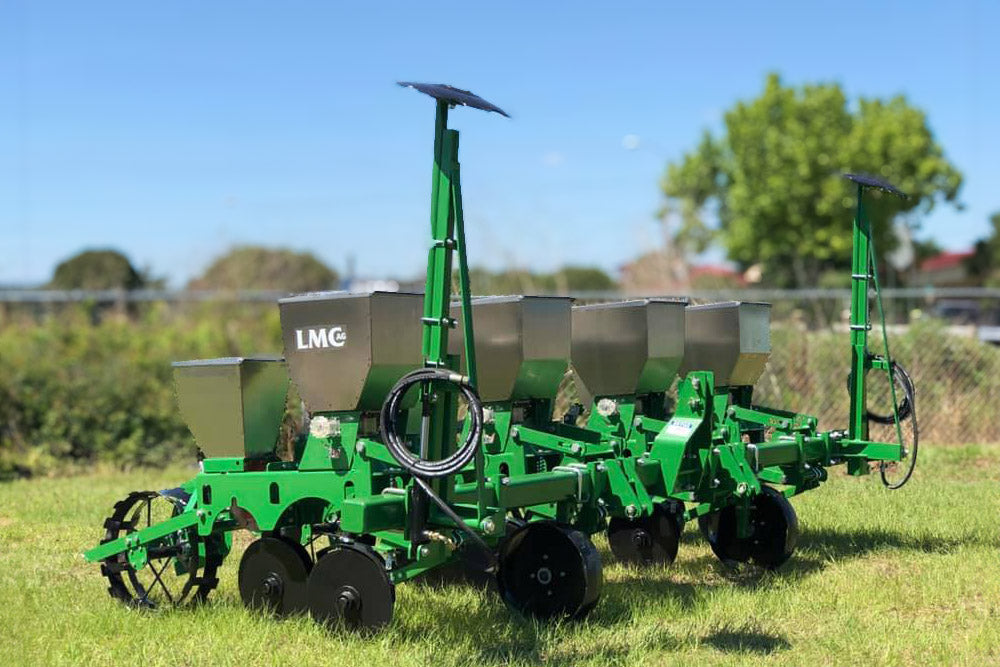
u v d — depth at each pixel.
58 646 5.85
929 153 38.47
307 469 5.93
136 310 21.20
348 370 5.73
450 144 5.34
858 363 8.22
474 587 7.08
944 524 8.83
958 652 5.69
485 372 6.97
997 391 13.69
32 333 15.65
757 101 39.47
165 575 7.48
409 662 5.34
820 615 6.46
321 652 5.51
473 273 22.20
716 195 43.59
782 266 40.31
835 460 8.23
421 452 5.37
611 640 5.89
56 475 13.41
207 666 5.42
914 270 39.81
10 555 8.30
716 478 7.20
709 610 6.54
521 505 5.84
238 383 6.14
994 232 49.47
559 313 7.19
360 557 5.67
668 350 7.67
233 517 6.26
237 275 26.83
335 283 29.39
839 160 37.56
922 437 13.38
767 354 8.49
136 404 14.09
